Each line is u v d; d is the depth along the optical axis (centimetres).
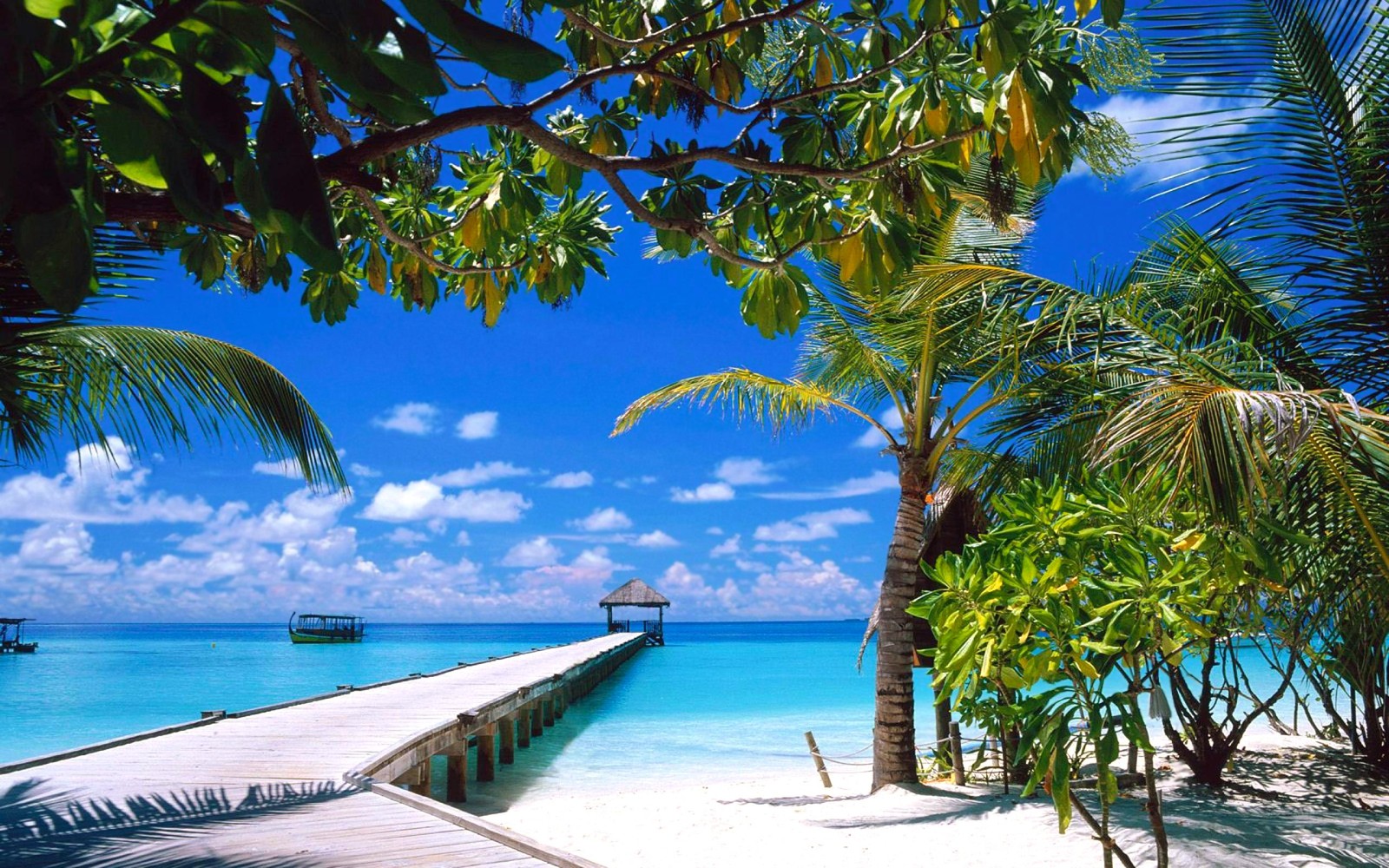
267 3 89
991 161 269
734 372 975
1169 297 702
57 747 1647
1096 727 384
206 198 95
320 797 648
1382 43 430
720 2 284
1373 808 747
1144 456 452
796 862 692
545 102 225
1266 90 457
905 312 838
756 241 372
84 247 93
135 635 15462
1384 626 510
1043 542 418
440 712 1176
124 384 528
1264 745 1080
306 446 638
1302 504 455
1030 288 690
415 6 89
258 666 4603
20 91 88
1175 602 389
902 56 264
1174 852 605
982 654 409
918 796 880
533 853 492
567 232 395
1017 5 223
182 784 694
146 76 102
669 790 1160
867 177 291
